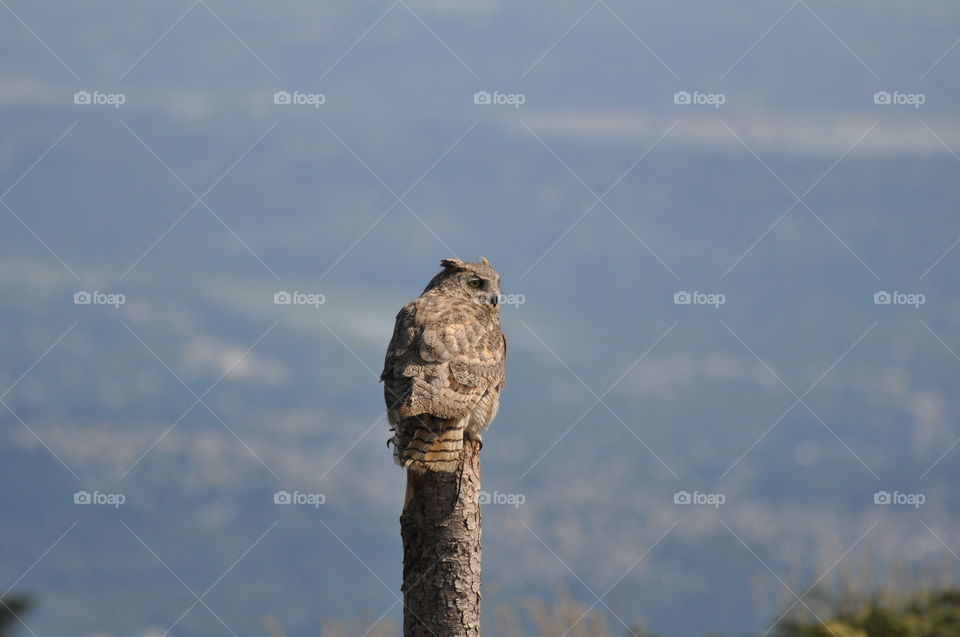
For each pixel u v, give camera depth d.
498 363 12.88
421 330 12.83
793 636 16.89
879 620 16.77
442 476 10.43
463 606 10.35
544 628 15.78
